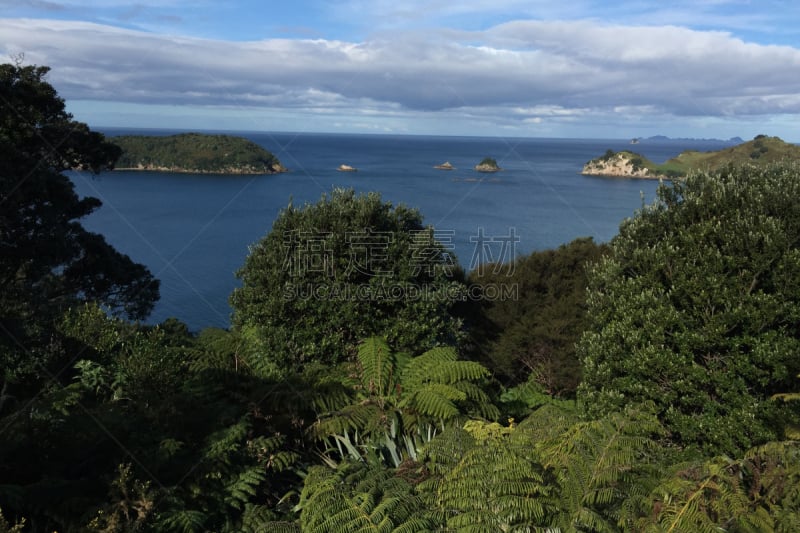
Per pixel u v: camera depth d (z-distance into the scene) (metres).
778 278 5.50
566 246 10.01
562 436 4.30
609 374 6.36
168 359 6.36
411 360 6.80
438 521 3.67
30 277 15.81
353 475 4.36
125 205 90.69
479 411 6.43
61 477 4.06
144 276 22.73
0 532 3.28
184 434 4.77
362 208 7.56
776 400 5.47
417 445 5.51
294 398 5.81
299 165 186.38
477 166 193.62
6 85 16.75
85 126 19.64
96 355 6.92
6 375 6.09
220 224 78.44
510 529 3.38
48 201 17.06
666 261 6.20
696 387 5.78
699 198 6.27
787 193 5.79
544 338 8.55
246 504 4.36
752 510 3.56
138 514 3.76
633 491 3.71
